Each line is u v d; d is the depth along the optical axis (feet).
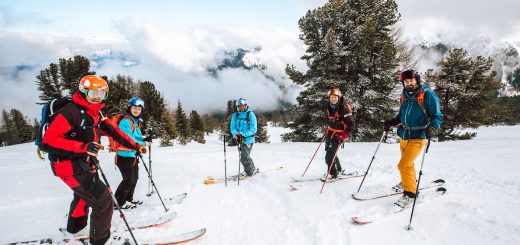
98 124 9.83
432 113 12.59
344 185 17.62
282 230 12.16
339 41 51.78
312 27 53.88
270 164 26.37
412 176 13.50
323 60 52.44
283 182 19.40
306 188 17.56
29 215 14.39
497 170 18.16
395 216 12.53
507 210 12.14
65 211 14.84
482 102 65.00
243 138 20.62
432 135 12.16
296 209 14.40
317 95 51.93
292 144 42.09
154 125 91.91
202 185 19.74
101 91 8.96
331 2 52.44
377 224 11.96
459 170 18.79
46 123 8.57
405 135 13.69
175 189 18.60
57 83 82.94
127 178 14.26
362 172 20.44
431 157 23.70
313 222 12.68
